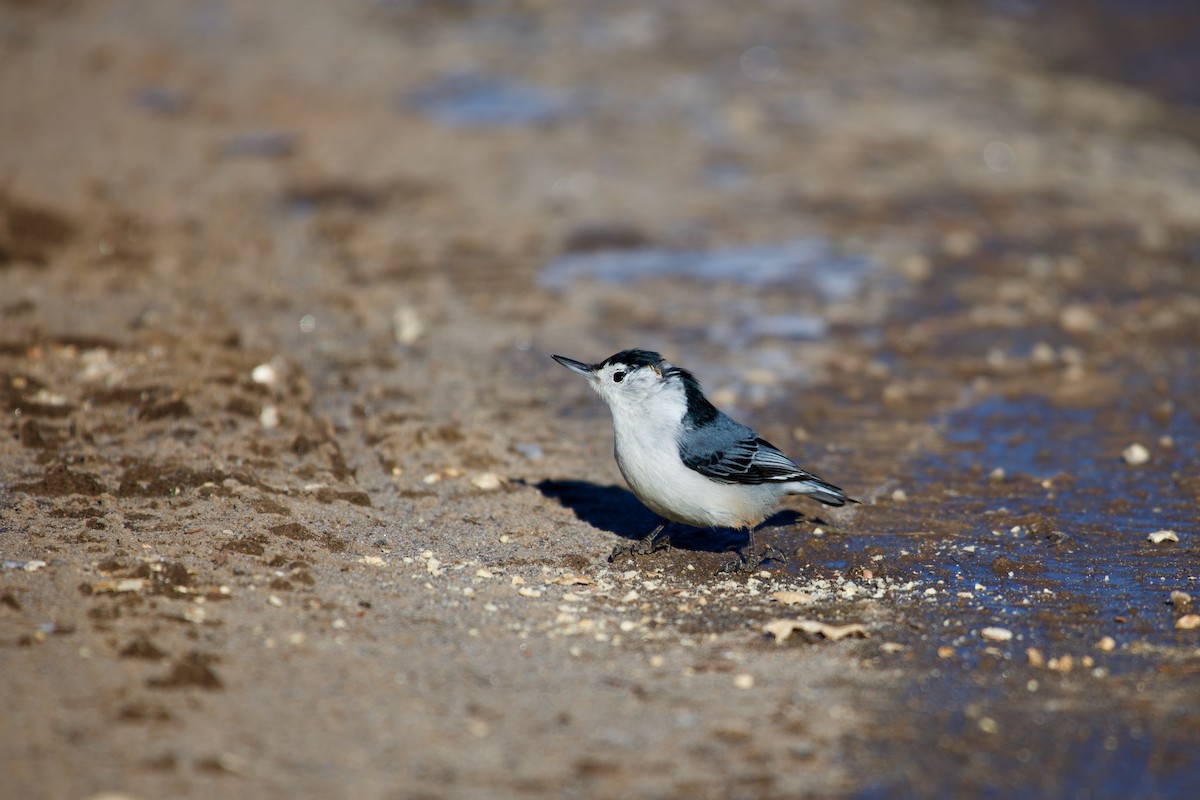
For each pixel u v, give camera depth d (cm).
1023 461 1283
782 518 1139
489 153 2433
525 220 2125
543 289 1834
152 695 740
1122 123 2789
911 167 2409
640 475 1004
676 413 989
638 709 766
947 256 2000
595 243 2038
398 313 1659
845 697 791
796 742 734
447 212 2150
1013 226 2138
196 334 1478
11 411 1225
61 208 2025
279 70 2898
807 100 2744
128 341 1437
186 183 2212
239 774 668
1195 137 2741
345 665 801
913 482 1229
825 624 906
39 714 710
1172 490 1200
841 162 2420
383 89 2789
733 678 814
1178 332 1686
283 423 1259
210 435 1212
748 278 1902
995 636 888
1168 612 936
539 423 1374
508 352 1586
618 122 2603
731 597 964
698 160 2423
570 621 901
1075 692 802
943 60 3122
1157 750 731
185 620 845
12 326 1457
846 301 1814
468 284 1836
